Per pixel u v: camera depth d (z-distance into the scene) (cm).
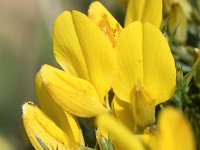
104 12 10
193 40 12
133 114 9
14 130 24
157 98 9
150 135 8
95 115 9
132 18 10
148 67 9
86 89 9
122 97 9
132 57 9
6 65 25
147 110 9
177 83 9
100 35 9
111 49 9
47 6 17
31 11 30
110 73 9
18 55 25
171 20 12
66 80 9
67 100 9
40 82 9
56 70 9
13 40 30
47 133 9
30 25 27
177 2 12
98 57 9
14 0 32
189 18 12
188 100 10
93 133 10
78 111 9
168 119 6
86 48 9
